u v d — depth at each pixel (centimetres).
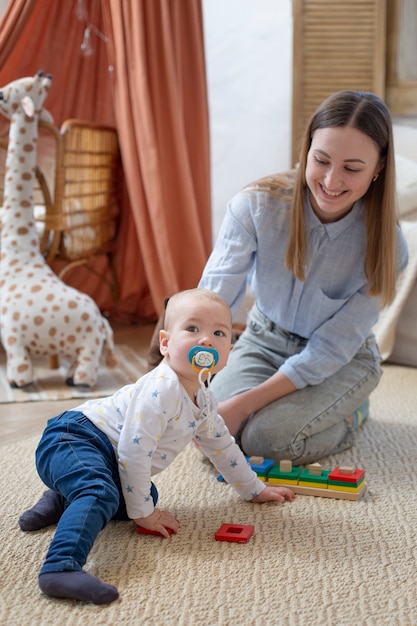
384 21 305
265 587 113
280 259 169
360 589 113
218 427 139
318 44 311
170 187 297
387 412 207
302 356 168
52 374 243
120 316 330
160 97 292
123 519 136
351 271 169
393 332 254
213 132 348
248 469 143
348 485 147
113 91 294
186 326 131
